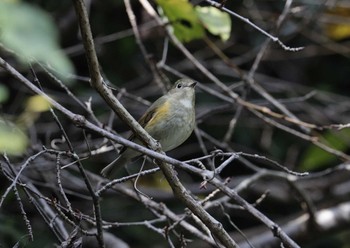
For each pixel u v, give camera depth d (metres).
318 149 11.55
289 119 8.74
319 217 10.99
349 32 12.47
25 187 6.02
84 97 12.16
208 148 13.34
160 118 8.75
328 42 12.93
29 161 5.27
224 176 13.87
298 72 14.30
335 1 11.90
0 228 9.86
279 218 13.55
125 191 8.30
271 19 12.86
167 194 12.45
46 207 7.55
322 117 13.12
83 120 4.97
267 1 13.26
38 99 9.27
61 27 12.27
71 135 11.92
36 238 10.60
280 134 13.50
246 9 12.73
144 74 13.01
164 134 8.80
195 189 12.41
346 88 14.30
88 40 4.79
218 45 13.13
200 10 8.76
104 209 12.24
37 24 2.94
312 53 13.64
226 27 8.73
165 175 5.80
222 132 13.44
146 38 12.44
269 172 9.62
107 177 8.30
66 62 3.11
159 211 8.02
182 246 6.79
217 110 9.75
